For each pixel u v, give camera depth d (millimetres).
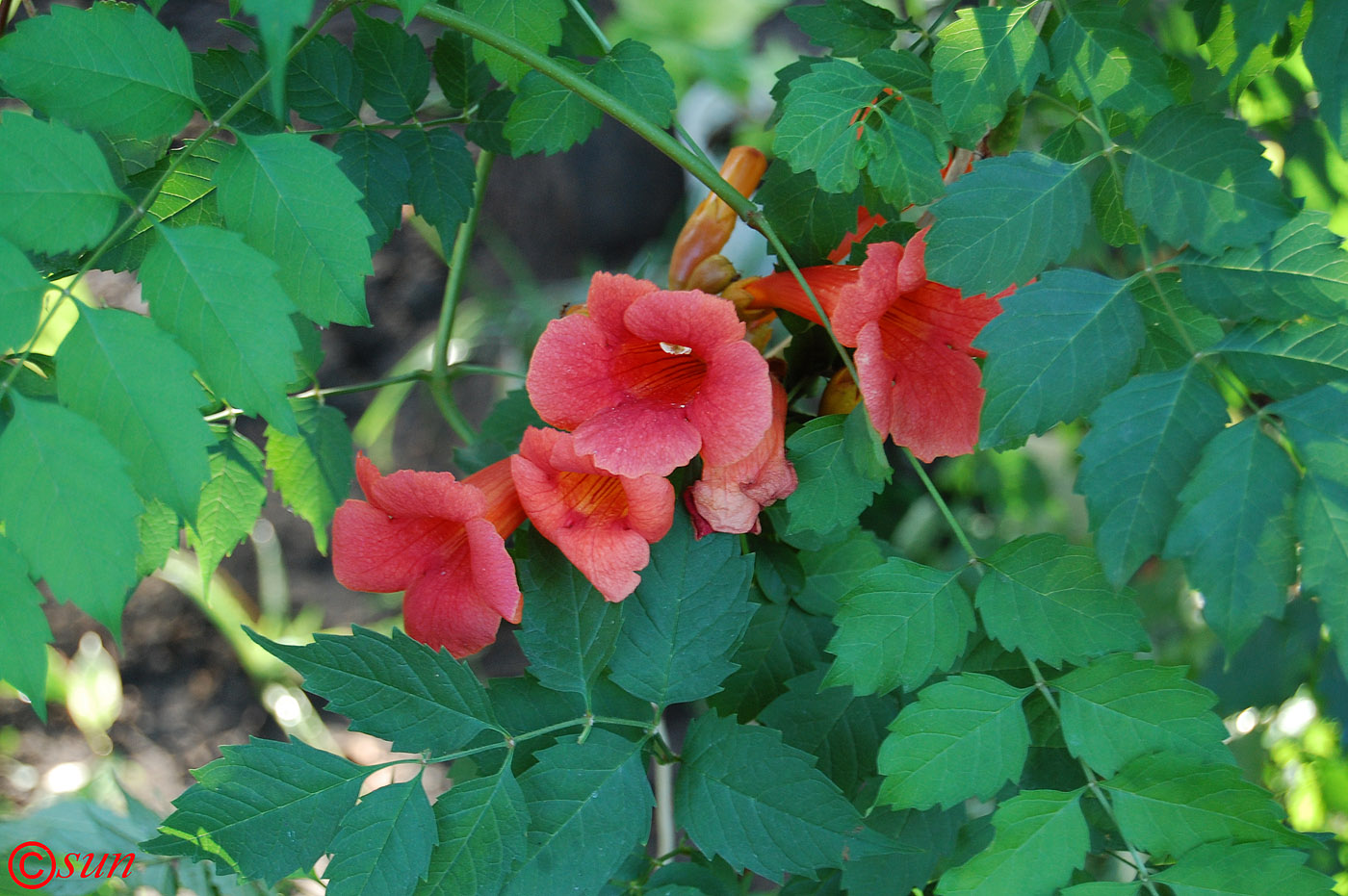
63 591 555
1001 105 628
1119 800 599
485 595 621
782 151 629
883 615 612
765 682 686
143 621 1208
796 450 630
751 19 1279
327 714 1251
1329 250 584
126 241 658
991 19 628
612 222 1534
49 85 587
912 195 630
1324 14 593
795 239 661
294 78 685
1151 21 773
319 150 595
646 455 607
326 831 597
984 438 591
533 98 662
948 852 652
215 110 675
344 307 595
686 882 639
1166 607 962
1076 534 1141
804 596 694
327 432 754
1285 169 716
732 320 612
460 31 642
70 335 568
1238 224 587
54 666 1158
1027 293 594
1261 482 569
